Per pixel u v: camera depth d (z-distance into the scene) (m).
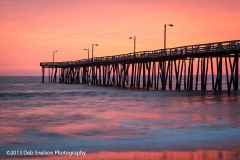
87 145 18.77
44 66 114.94
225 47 41.84
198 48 46.47
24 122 26.30
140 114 29.91
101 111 32.75
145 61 64.06
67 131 22.52
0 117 29.09
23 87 86.38
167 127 23.58
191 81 50.91
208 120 25.92
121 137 20.64
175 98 42.53
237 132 21.73
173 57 53.56
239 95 42.62
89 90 66.25
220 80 46.69
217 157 16.47
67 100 46.00
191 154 16.98
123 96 50.50
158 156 16.69
